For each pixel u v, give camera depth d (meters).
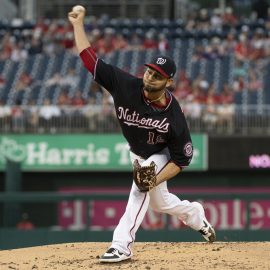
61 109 72.69
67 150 71.62
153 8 105.12
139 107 25.62
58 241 54.91
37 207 73.12
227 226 68.94
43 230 55.16
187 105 71.81
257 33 87.56
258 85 80.31
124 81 25.69
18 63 87.44
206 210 69.06
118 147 71.19
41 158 71.81
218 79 82.19
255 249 29.84
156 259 27.44
